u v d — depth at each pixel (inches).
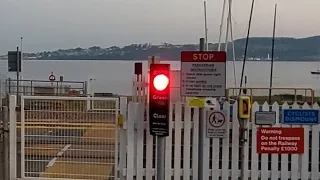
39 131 328.5
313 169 310.0
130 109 313.9
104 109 343.6
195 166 311.3
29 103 331.3
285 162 312.0
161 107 252.1
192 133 310.5
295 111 308.7
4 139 323.9
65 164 326.6
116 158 317.1
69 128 327.0
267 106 310.5
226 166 311.1
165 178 311.9
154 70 251.9
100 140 325.1
